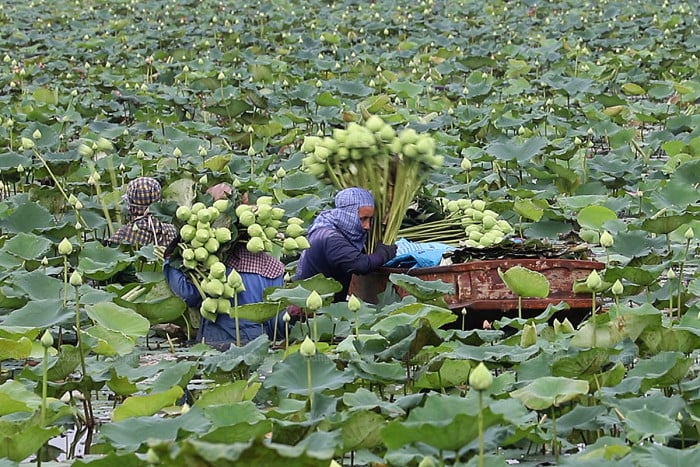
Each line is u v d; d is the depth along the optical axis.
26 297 18.81
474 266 19.31
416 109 39.44
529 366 14.71
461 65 46.88
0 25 64.25
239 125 36.94
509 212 25.53
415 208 22.50
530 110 37.81
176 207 22.09
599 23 59.25
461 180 28.47
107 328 17.09
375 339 15.70
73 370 15.92
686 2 66.00
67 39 58.75
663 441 12.88
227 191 20.95
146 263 21.75
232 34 56.56
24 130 32.56
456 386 15.04
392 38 58.97
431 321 16.91
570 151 29.11
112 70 48.28
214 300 19.05
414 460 12.20
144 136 35.56
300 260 20.78
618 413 13.61
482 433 11.22
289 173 29.45
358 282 20.69
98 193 25.55
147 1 73.38
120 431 13.10
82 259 20.69
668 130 33.31
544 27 60.50
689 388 14.03
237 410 13.37
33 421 13.88
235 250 19.67
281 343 18.77
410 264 20.59
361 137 20.34
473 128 33.75
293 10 67.62
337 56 52.81
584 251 20.67
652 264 20.12
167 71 46.41
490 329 18.77
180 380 15.34
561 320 19.28
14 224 23.05
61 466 13.68
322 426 12.70
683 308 18.91
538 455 13.95
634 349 15.33
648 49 51.75
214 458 10.19
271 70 45.44
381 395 15.45
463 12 66.31
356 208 20.12
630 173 27.69
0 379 17.16
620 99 37.31
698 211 22.08
